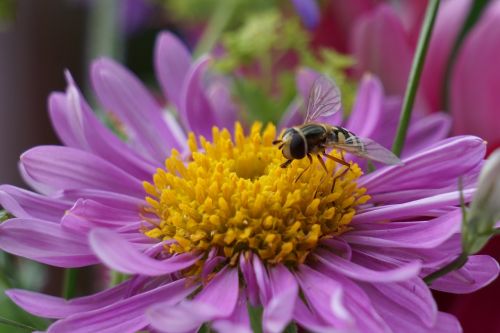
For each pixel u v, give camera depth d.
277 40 0.20
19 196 0.15
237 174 0.16
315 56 0.21
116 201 0.15
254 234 0.15
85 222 0.15
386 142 0.17
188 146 0.17
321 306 0.14
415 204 0.15
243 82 0.19
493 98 0.19
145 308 0.14
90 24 0.21
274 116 0.19
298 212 0.15
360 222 0.15
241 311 0.14
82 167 0.16
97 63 0.17
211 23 0.22
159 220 0.16
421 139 0.17
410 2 0.21
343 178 0.16
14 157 0.20
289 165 0.16
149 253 0.15
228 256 0.15
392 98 0.18
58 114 0.16
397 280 0.14
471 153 0.15
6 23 0.20
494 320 0.17
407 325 0.14
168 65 0.18
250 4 0.21
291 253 0.15
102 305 0.15
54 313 0.14
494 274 0.14
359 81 0.20
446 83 0.20
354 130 0.17
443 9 0.20
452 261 0.14
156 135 0.17
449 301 0.17
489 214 0.13
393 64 0.19
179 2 0.23
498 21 0.19
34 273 0.19
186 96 0.17
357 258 0.15
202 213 0.15
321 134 0.16
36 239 0.14
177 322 0.13
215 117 0.18
